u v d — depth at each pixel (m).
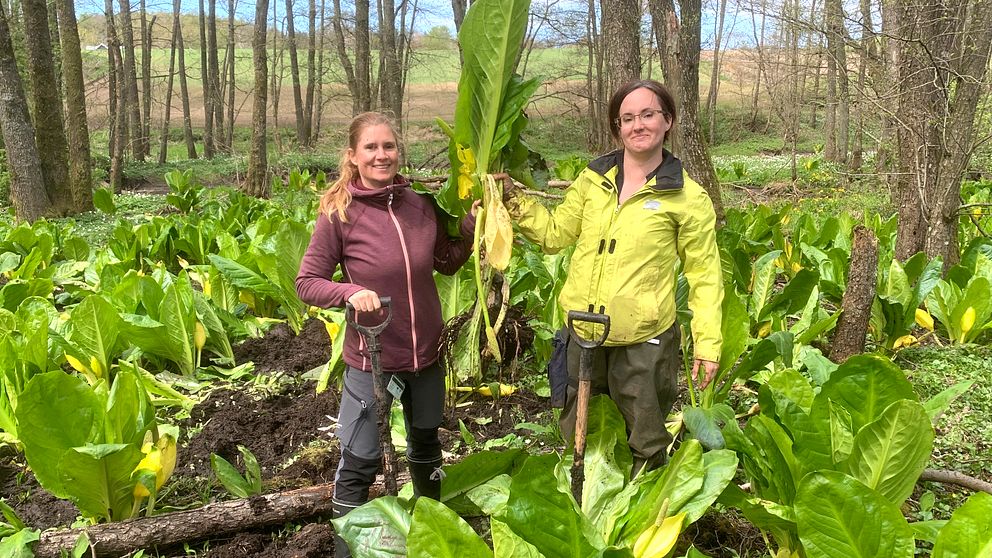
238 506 3.16
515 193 3.06
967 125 6.12
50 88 14.84
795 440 2.70
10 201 17.75
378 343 2.56
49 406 2.85
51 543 2.94
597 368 2.96
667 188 2.70
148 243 8.27
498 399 4.51
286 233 5.63
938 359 5.22
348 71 29.58
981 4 5.85
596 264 2.83
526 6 2.72
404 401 2.91
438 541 2.12
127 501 3.15
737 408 4.52
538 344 4.85
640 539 2.41
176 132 42.88
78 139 15.62
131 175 24.20
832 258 6.40
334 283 2.61
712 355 2.76
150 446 3.29
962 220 8.64
